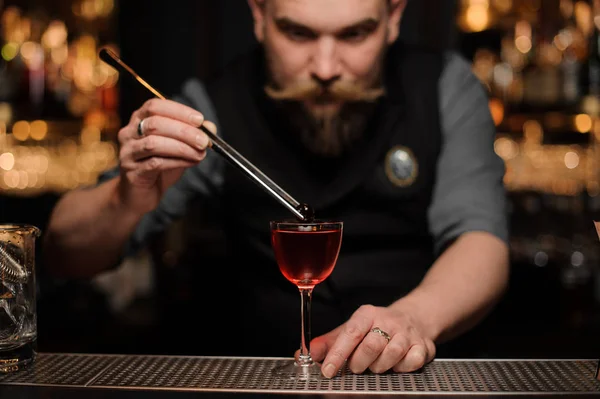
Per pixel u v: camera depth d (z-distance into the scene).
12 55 3.26
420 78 1.93
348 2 1.69
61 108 3.30
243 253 1.99
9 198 3.23
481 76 3.37
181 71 3.58
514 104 3.32
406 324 1.24
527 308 3.01
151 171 1.49
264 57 1.96
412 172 1.90
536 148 3.31
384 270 1.91
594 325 2.97
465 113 1.91
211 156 1.95
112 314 3.04
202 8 3.58
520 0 3.31
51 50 3.32
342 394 1.05
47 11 3.33
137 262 3.15
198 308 3.13
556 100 3.25
